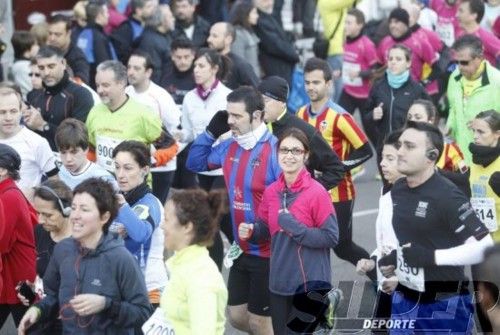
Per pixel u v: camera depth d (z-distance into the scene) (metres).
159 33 30.62
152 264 16.30
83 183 13.89
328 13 34.66
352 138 20.62
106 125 20.98
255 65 32.12
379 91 25.70
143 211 16.06
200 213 12.98
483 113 18.27
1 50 30.69
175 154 21.28
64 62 22.69
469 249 14.34
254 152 17.23
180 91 26.05
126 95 21.03
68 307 13.95
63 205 16.25
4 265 17.25
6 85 22.38
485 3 34.38
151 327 13.16
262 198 16.77
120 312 13.69
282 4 36.69
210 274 13.00
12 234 17.03
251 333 17.61
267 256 16.92
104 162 21.17
